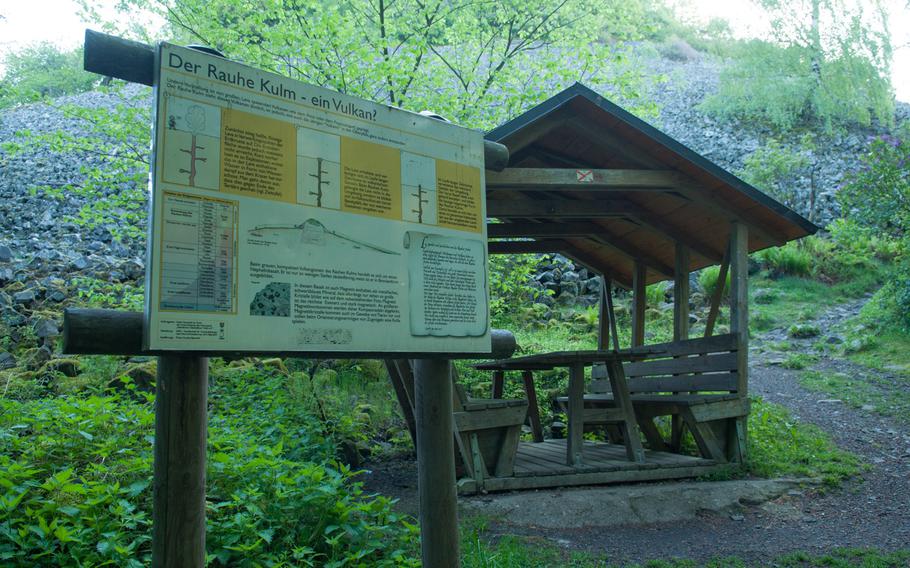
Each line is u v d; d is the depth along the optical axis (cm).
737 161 2350
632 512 598
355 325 312
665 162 712
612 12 1198
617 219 867
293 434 664
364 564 391
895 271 1426
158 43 279
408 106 970
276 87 306
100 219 984
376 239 327
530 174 670
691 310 1516
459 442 639
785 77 2616
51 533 338
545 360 687
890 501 639
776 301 1595
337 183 318
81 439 465
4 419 512
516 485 639
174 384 278
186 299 268
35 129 2245
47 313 979
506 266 1187
